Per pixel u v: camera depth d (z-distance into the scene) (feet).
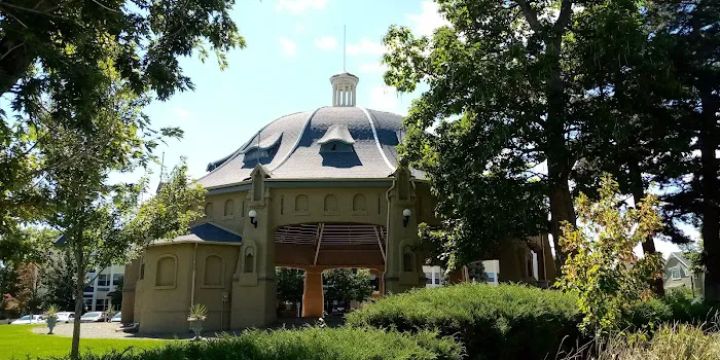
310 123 122.01
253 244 101.81
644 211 30.25
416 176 107.55
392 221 101.19
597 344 29.60
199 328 79.92
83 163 39.73
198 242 99.86
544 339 29.58
